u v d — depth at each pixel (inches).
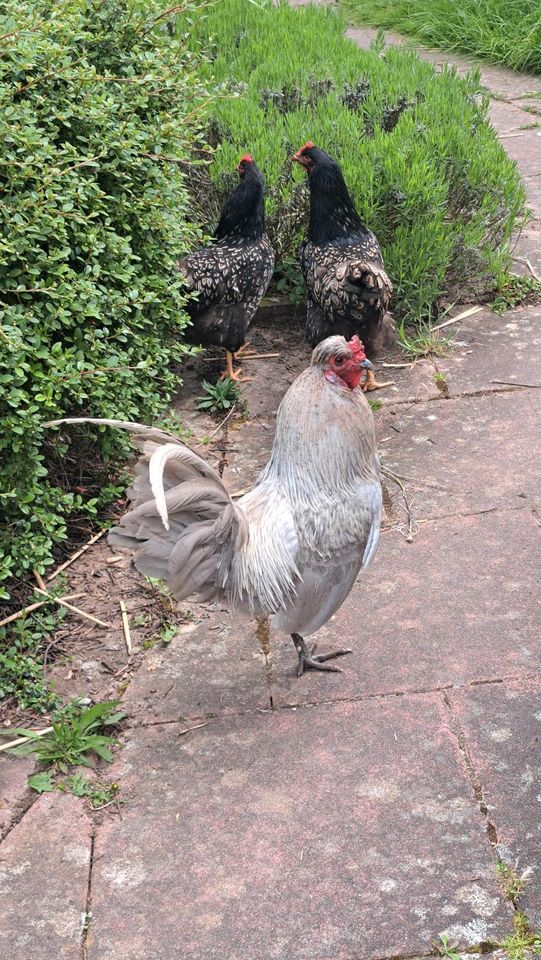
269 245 91.4
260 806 57.9
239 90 118.0
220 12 158.7
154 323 81.7
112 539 58.9
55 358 70.4
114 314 74.7
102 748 60.8
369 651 66.1
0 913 53.7
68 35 74.5
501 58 178.7
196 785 59.1
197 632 68.4
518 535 73.8
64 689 64.6
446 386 90.0
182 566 59.1
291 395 61.6
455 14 190.7
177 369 95.0
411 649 66.0
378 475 62.8
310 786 58.7
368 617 68.5
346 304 82.4
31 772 60.2
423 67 132.6
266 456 83.0
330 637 67.3
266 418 87.8
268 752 60.6
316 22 162.4
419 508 76.7
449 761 59.4
